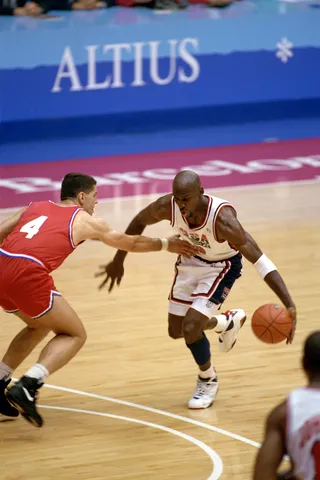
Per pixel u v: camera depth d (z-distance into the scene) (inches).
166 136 1700.3
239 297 964.0
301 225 1224.8
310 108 1813.5
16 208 1286.9
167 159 1578.5
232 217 653.3
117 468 604.1
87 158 1572.3
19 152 1585.9
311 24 1765.5
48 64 1593.3
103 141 1660.9
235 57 1729.8
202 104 1729.8
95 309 928.3
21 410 615.8
